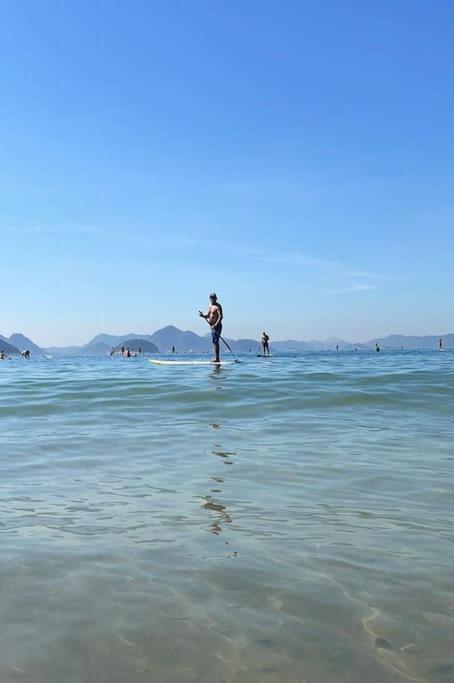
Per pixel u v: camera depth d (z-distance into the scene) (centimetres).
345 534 415
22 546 390
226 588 323
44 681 238
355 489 536
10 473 609
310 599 310
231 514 463
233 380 1544
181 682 238
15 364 4128
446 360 3344
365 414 1015
